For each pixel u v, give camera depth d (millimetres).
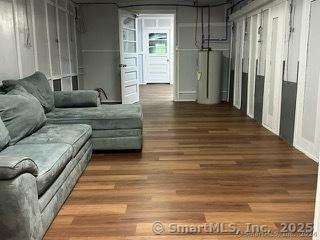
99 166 3340
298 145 3801
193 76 7773
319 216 1616
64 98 4230
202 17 7457
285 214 2287
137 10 7402
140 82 12070
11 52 3723
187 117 5852
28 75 4211
